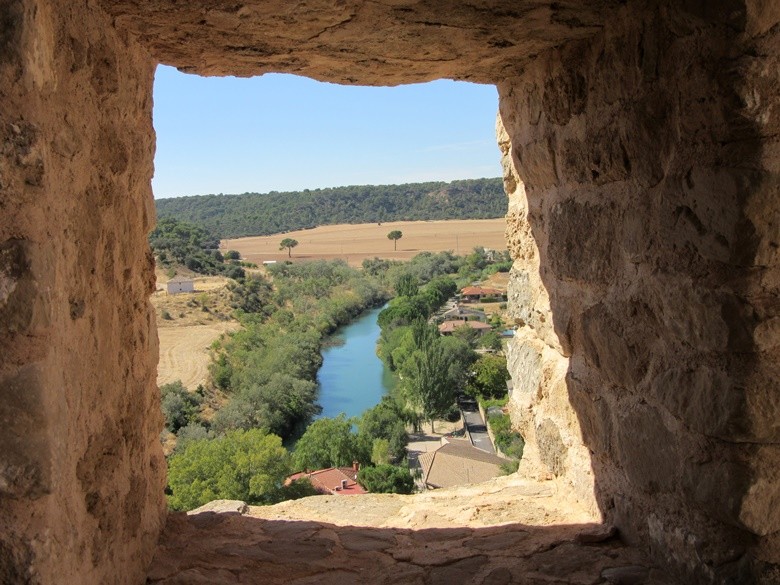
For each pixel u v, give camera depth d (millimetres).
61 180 1712
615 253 2439
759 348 1804
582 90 2557
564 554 2498
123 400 2268
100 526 1971
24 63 1479
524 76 3047
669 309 2094
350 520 3135
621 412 2486
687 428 2064
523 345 3578
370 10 2201
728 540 1966
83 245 1874
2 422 1501
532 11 2250
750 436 1822
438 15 2260
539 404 3395
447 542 2775
